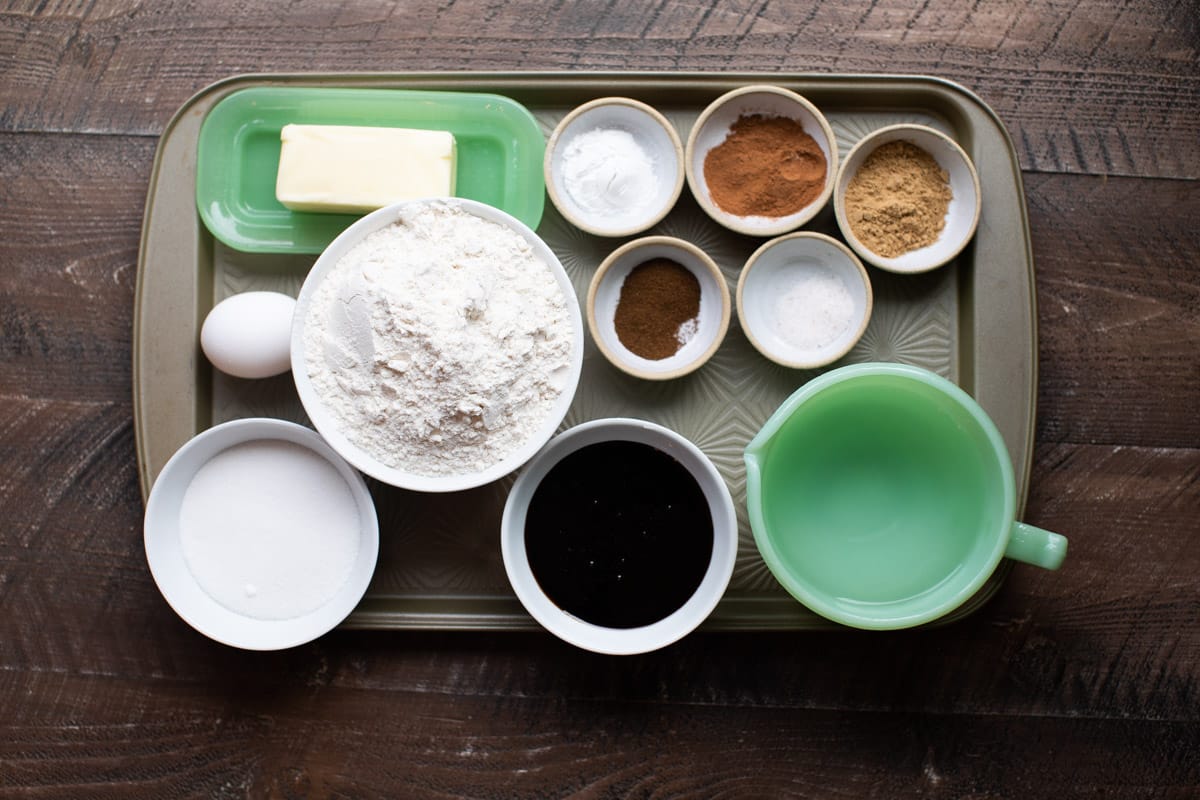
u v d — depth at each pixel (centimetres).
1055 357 129
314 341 111
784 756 127
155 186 120
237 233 123
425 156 119
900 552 120
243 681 127
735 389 123
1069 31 129
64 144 129
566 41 129
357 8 129
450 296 109
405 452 111
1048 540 107
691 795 127
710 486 115
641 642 113
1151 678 127
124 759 126
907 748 127
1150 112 129
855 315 121
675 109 126
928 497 121
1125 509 128
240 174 124
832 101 126
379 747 127
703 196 122
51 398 127
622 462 118
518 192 124
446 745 127
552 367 112
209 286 123
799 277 123
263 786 126
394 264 110
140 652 127
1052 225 129
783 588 120
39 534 127
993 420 120
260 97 123
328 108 124
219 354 116
